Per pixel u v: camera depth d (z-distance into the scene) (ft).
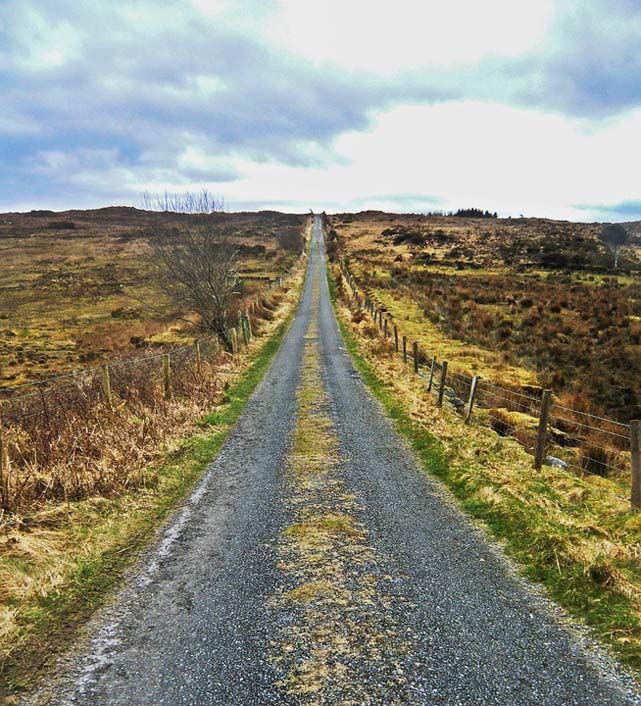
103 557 19.45
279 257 267.39
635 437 22.49
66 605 16.21
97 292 164.45
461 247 257.34
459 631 14.66
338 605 16.11
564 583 16.89
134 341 90.68
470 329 97.81
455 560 19.01
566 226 335.47
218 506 24.67
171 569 18.62
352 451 33.09
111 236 337.11
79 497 24.18
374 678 12.77
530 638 14.26
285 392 51.37
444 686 12.45
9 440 26.86
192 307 76.28
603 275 171.63
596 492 25.79
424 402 45.73
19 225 401.90
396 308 115.85
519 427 38.93
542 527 20.65
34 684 12.75
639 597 15.66
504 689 12.30
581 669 12.96
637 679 12.53
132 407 37.55
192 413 40.29
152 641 14.44
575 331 95.76
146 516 23.40
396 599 16.40
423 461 31.12
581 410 51.80
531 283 150.61
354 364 66.95
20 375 69.62
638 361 77.56
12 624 14.78
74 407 33.19
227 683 12.72
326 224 453.99
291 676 12.92
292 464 30.73
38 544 19.21
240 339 79.82
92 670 13.25
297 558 19.33
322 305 141.49
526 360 78.07
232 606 16.16
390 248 270.26
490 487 25.44
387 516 23.20
